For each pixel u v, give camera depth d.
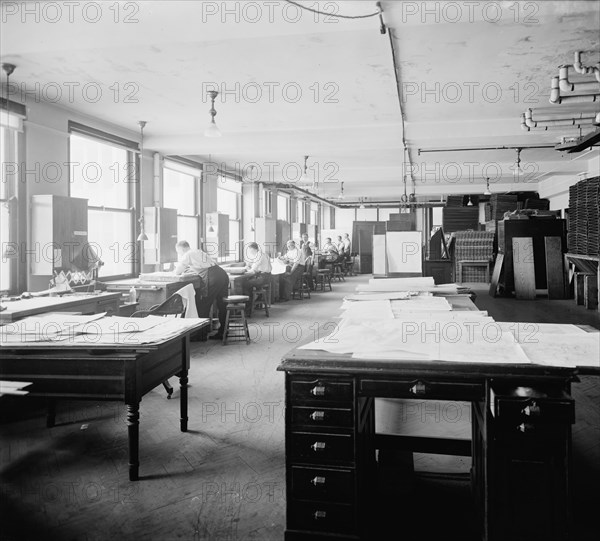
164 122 6.86
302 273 10.63
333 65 4.73
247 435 3.18
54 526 2.18
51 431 3.27
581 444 2.98
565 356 1.88
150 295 5.95
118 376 2.53
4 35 3.53
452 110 6.55
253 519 2.23
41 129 5.49
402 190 16.27
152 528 2.17
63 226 5.34
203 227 9.64
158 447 3.00
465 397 1.80
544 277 10.16
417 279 4.67
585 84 4.83
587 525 2.15
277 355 5.40
